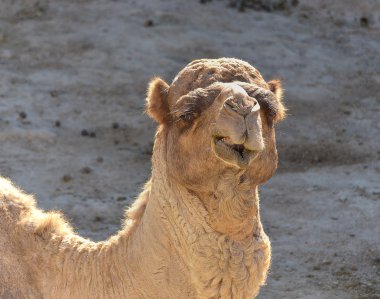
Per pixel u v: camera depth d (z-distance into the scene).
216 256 13.28
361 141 42.69
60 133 41.66
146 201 14.70
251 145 12.23
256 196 13.41
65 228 16.20
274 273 28.31
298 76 50.41
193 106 13.09
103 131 42.47
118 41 52.78
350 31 56.97
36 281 15.57
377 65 52.59
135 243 14.38
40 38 53.12
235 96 12.38
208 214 13.32
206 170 13.08
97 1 58.50
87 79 48.25
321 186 36.28
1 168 37.03
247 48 53.09
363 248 30.23
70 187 35.50
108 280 14.74
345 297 26.61
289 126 44.09
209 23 56.09
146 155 39.84
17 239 15.90
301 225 32.34
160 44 52.56
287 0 60.38
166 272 13.85
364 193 35.22
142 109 45.16
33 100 45.19
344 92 48.94
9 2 57.75
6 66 49.50
